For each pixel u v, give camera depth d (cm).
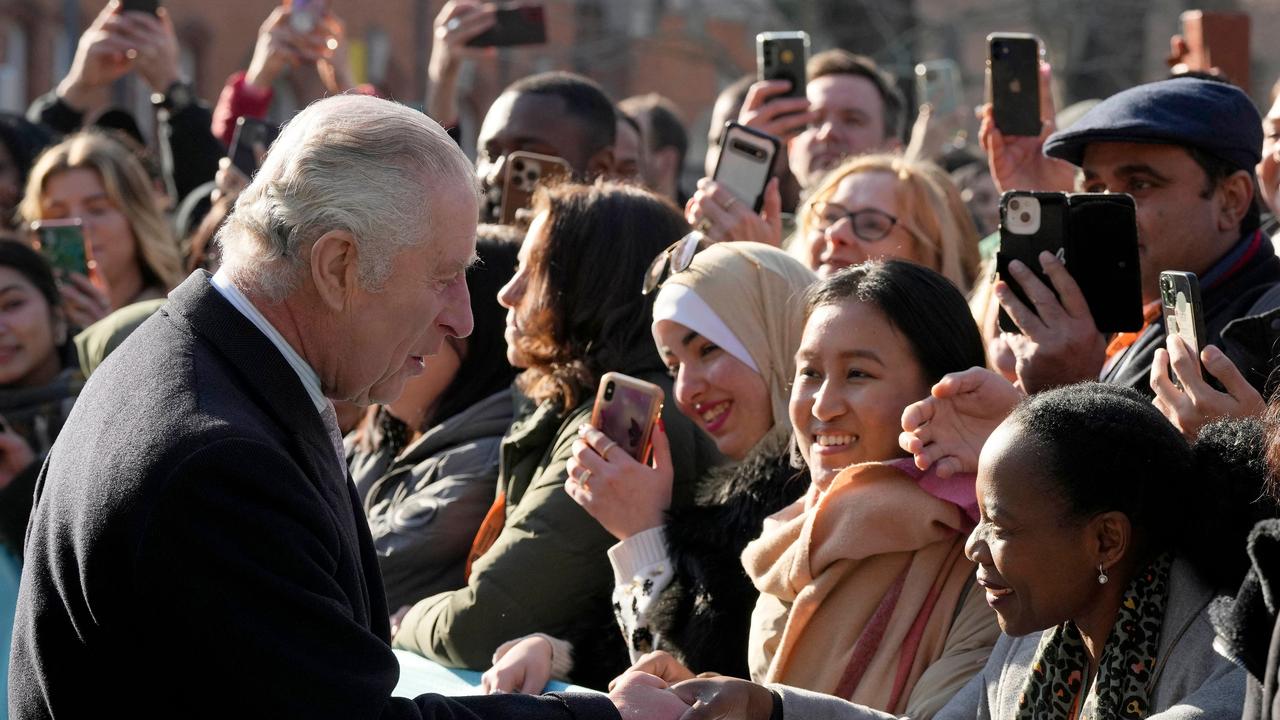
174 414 205
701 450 331
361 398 227
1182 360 242
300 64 659
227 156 652
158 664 200
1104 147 314
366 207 211
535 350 337
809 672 255
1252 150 310
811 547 256
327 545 211
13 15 2266
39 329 432
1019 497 206
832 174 398
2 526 404
